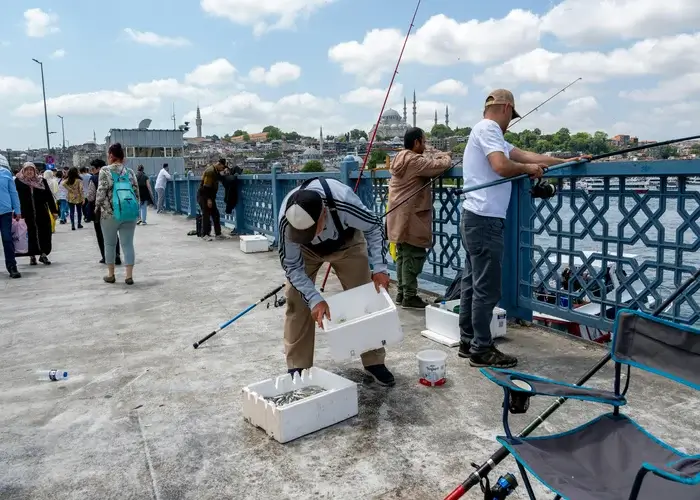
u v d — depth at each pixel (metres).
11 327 5.21
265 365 3.98
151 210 21.89
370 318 3.15
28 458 2.80
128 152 50.41
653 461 1.82
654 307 3.56
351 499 2.36
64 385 3.74
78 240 12.09
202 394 3.51
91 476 2.62
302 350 3.44
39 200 8.55
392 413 3.13
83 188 14.60
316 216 2.71
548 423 2.92
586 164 3.74
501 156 3.38
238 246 10.19
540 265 4.40
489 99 3.65
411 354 4.10
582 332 5.00
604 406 3.09
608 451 1.89
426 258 5.70
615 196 3.70
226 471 2.62
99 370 4.00
